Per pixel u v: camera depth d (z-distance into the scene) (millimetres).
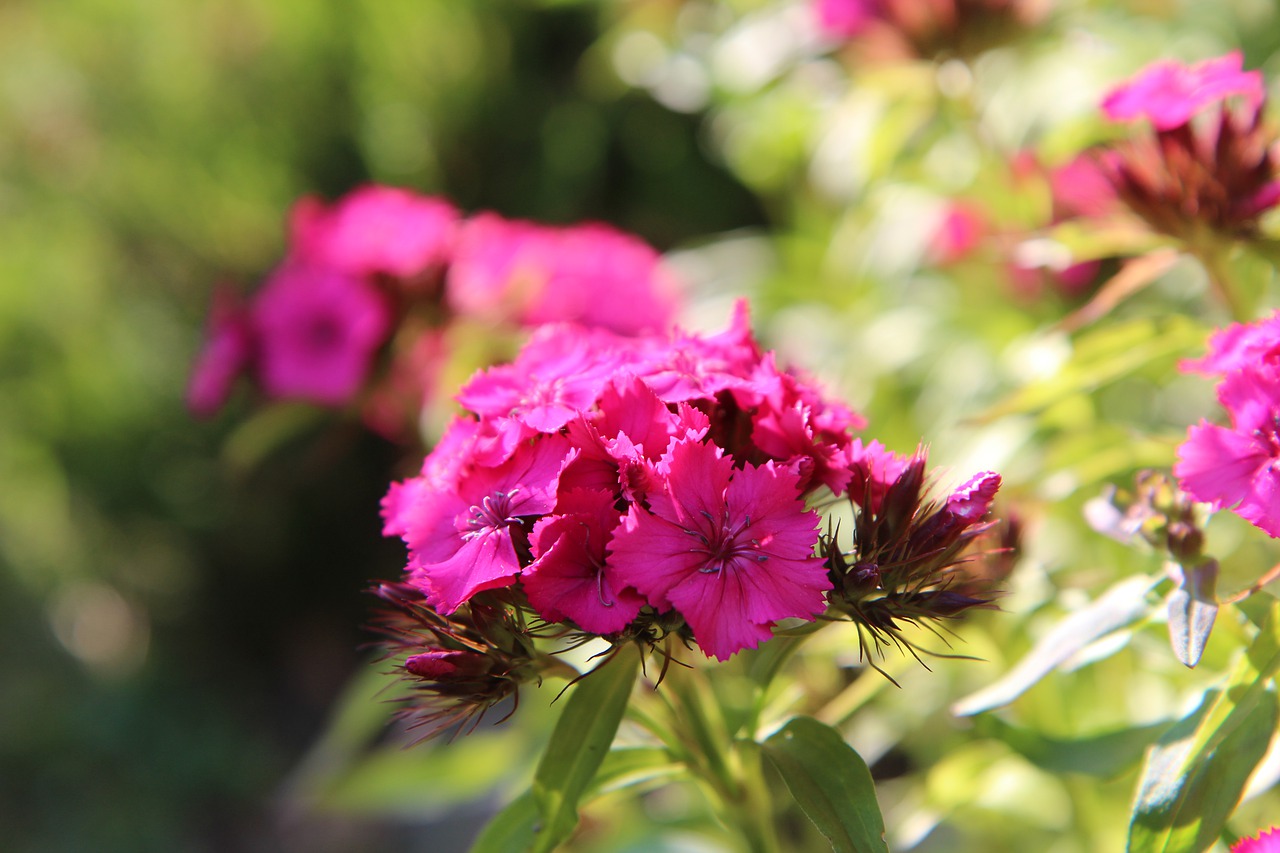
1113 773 327
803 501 289
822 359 516
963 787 375
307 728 1082
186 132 1055
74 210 1077
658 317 443
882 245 505
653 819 408
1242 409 286
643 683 331
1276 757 305
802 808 299
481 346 433
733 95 552
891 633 296
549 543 285
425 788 414
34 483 1174
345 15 1041
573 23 1067
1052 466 368
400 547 1125
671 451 284
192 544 1107
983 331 478
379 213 450
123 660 1118
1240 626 316
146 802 963
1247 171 331
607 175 1076
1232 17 468
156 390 1062
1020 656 356
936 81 451
